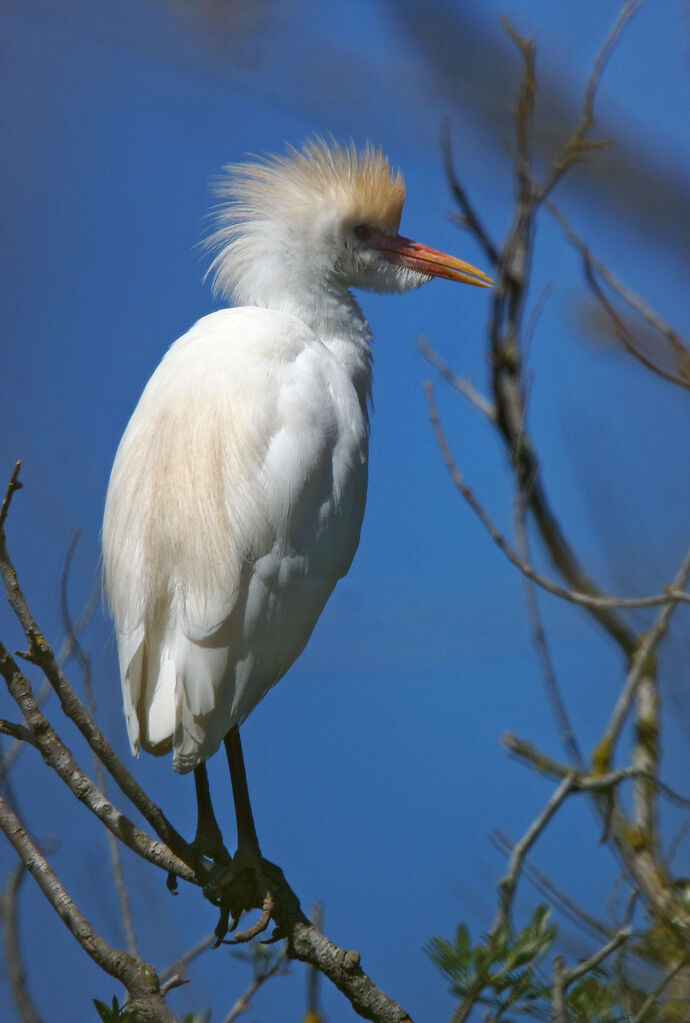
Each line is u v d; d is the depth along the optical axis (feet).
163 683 21.08
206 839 20.75
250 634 21.79
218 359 23.97
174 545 21.59
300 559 22.66
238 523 21.94
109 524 22.97
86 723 18.04
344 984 18.28
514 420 26.50
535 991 16.19
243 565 21.85
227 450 22.44
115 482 23.31
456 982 16.42
